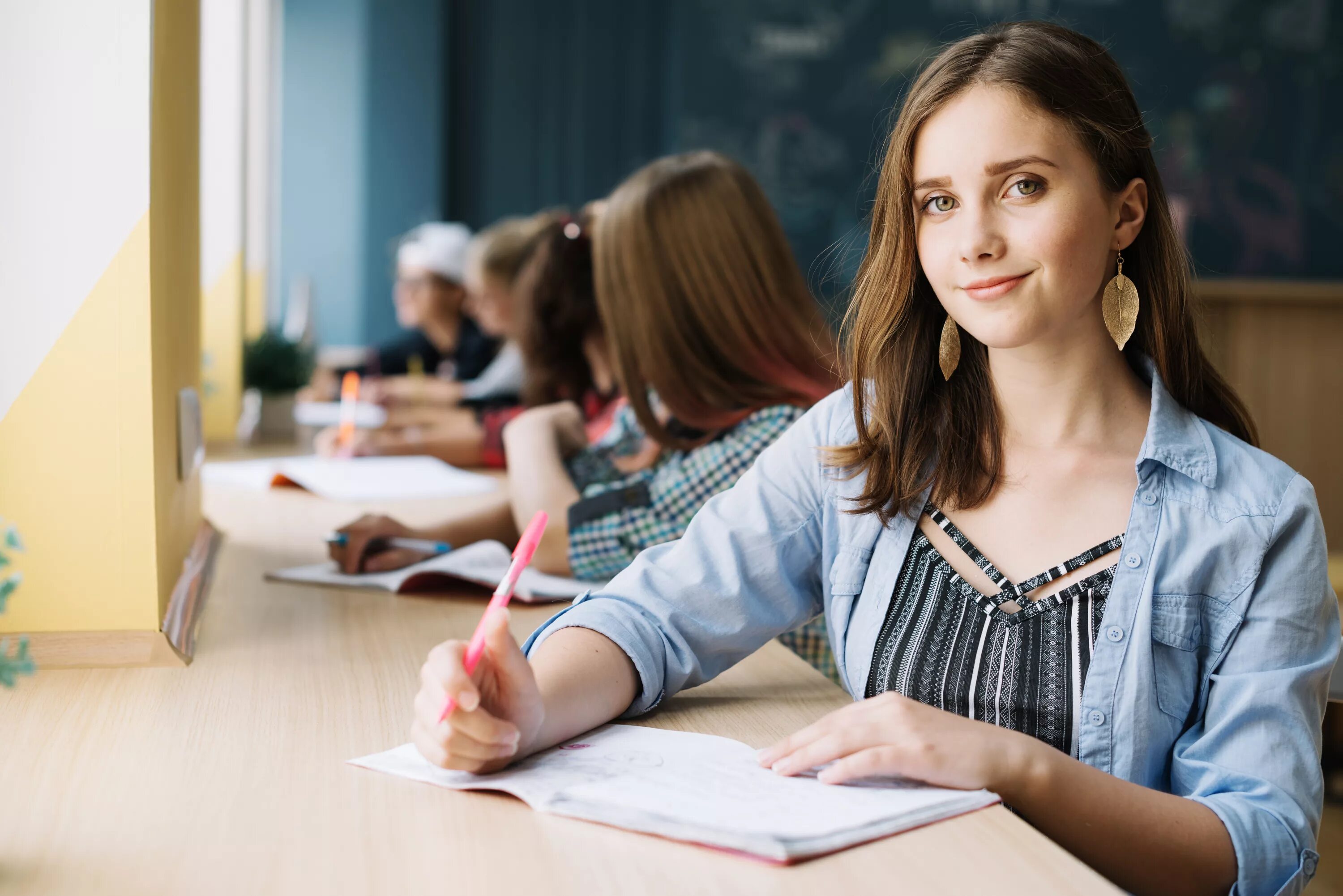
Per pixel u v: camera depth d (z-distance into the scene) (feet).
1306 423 15.28
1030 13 16.84
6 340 3.19
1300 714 2.72
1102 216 2.82
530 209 16.92
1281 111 17.03
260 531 5.44
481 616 4.01
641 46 16.81
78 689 3.08
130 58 3.21
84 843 2.19
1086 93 2.76
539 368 6.72
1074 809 2.48
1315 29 16.96
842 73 16.89
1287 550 2.81
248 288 10.61
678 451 4.72
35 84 3.18
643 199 4.68
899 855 2.20
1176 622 2.83
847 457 3.22
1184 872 2.51
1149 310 3.07
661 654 3.05
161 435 3.43
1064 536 2.97
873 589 3.18
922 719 2.54
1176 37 16.92
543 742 2.66
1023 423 3.06
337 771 2.56
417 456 8.12
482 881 2.07
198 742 2.73
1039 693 2.87
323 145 16.25
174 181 3.87
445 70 16.51
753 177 4.87
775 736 2.89
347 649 3.56
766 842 2.15
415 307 13.37
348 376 8.03
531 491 5.02
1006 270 2.78
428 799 2.42
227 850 2.17
